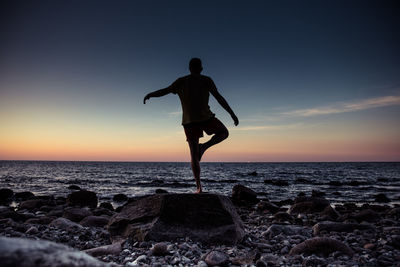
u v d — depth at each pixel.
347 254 3.62
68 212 7.28
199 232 4.17
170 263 3.27
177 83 4.27
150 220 4.35
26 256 1.11
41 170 63.03
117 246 3.83
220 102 4.31
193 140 4.19
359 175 49.94
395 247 4.11
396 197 17.89
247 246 4.23
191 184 27.59
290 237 4.88
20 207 10.26
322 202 10.19
